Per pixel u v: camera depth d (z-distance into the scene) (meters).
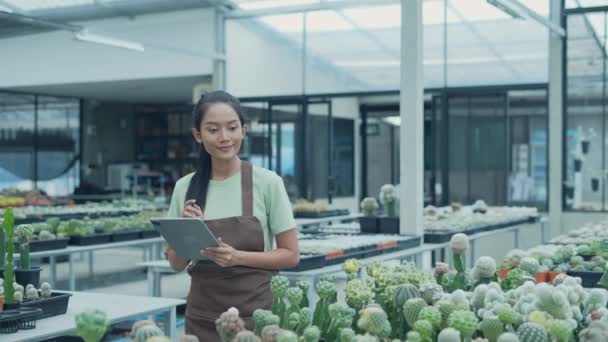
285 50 13.65
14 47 15.29
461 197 12.48
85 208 12.20
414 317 1.86
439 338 1.65
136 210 12.13
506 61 12.14
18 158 16.80
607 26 11.82
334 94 13.34
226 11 13.75
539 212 12.42
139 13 14.01
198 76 13.98
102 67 14.49
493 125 12.24
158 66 14.07
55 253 6.95
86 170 18.22
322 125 13.53
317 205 11.74
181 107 18.89
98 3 13.28
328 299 2.02
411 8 7.57
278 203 2.66
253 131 14.00
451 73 12.42
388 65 12.91
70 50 14.78
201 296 2.60
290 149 13.80
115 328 6.56
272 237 2.73
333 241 6.56
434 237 7.95
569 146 12.08
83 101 18.14
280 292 1.94
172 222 2.39
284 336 1.55
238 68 13.88
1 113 16.42
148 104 19.27
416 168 7.59
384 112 16.02
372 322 1.77
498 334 1.76
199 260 2.59
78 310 3.66
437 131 12.56
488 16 12.10
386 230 7.78
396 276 2.25
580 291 2.21
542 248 5.12
